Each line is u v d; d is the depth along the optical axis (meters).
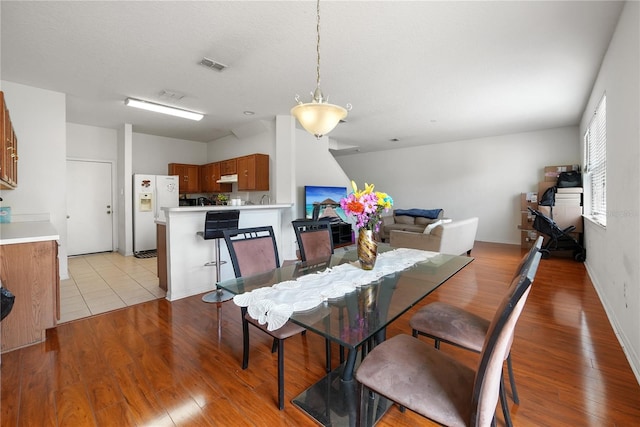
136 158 6.25
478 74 3.32
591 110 3.97
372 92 3.87
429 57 2.92
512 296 0.92
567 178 5.33
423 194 7.80
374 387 1.17
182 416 1.55
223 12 2.21
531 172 6.28
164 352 2.17
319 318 1.37
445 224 4.52
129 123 5.46
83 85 3.58
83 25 2.36
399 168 8.20
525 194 6.07
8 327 2.17
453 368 1.20
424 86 3.67
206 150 7.31
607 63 2.79
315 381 1.84
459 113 4.84
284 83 3.55
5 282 2.16
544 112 4.81
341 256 2.60
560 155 5.94
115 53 2.81
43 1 2.06
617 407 1.57
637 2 1.94
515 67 3.15
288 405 1.63
